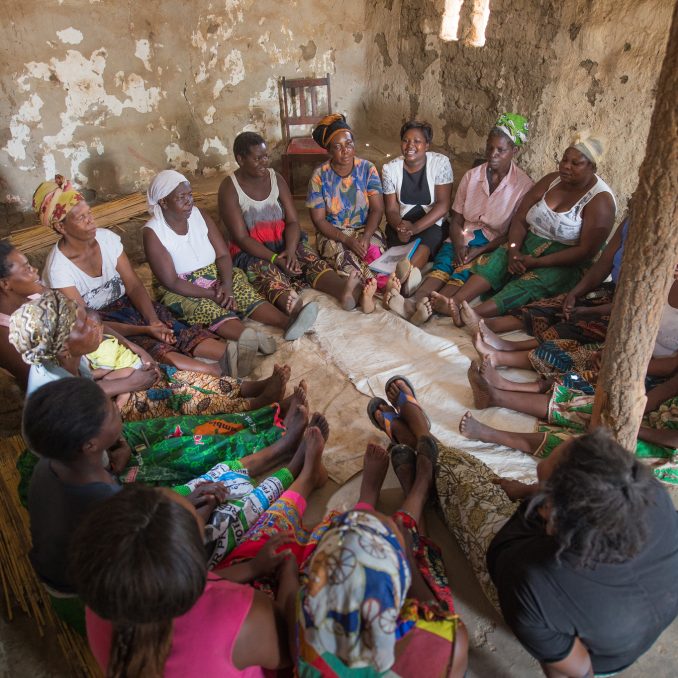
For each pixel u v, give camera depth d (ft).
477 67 17.69
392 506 8.92
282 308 13.52
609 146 14.88
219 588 5.21
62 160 17.60
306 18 19.88
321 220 15.12
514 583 5.58
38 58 16.25
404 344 12.65
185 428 9.66
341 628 4.58
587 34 14.53
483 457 9.71
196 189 19.26
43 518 6.25
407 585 4.93
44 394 5.93
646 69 13.61
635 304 6.77
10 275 8.87
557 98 15.76
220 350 12.00
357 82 21.83
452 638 5.73
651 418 9.47
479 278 13.83
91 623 4.98
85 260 11.32
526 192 14.11
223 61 19.10
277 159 21.38
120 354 9.91
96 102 17.48
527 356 11.56
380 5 20.18
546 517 5.54
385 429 9.62
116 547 4.26
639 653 5.87
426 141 14.53
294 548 7.36
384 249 15.42
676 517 5.56
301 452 9.02
